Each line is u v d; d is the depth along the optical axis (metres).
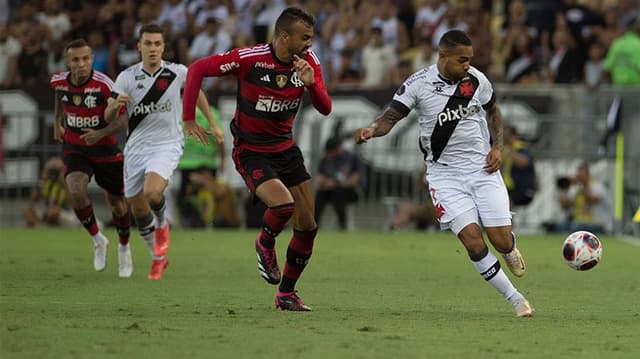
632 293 31.75
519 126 56.72
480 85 25.56
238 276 35.16
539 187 56.56
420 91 25.61
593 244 26.02
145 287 31.47
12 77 63.75
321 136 57.06
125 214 34.75
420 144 26.20
